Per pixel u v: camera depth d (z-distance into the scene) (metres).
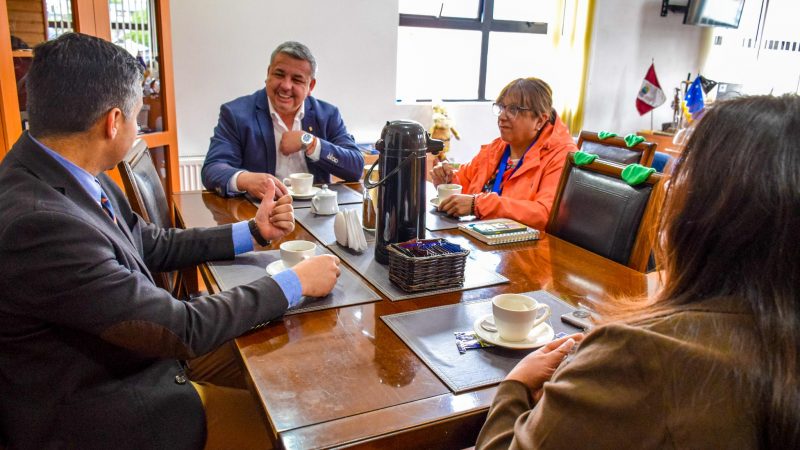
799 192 0.53
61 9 2.52
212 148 2.32
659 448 0.54
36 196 0.93
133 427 1.02
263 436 1.23
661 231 0.65
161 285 1.68
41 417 0.96
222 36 3.53
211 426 1.19
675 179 0.63
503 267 1.47
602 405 0.58
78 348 0.96
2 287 0.88
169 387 1.08
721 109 0.61
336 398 0.87
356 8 3.85
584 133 2.83
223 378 1.48
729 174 0.57
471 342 1.05
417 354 1.00
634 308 0.66
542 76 4.74
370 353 1.01
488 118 4.61
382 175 1.39
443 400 0.88
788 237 0.54
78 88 0.97
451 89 4.58
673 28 5.10
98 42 1.01
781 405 0.51
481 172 2.48
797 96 0.59
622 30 4.86
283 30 3.68
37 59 0.97
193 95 3.56
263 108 2.40
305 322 1.12
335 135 2.56
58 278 0.89
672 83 5.29
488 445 0.73
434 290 1.29
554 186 2.10
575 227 1.82
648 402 0.56
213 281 1.31
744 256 0.57
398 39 4.24
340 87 3.96
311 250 1.33
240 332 1.05
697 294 0.60
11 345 0.93
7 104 2.31
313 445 0.76
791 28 5.52
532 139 2.29
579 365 0.61
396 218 1.39
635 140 2.54
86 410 0.98
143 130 3.04
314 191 2.16
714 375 0.53
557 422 0.61
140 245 1.40
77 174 1.03
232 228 1.48
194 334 1.00
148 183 1.87
